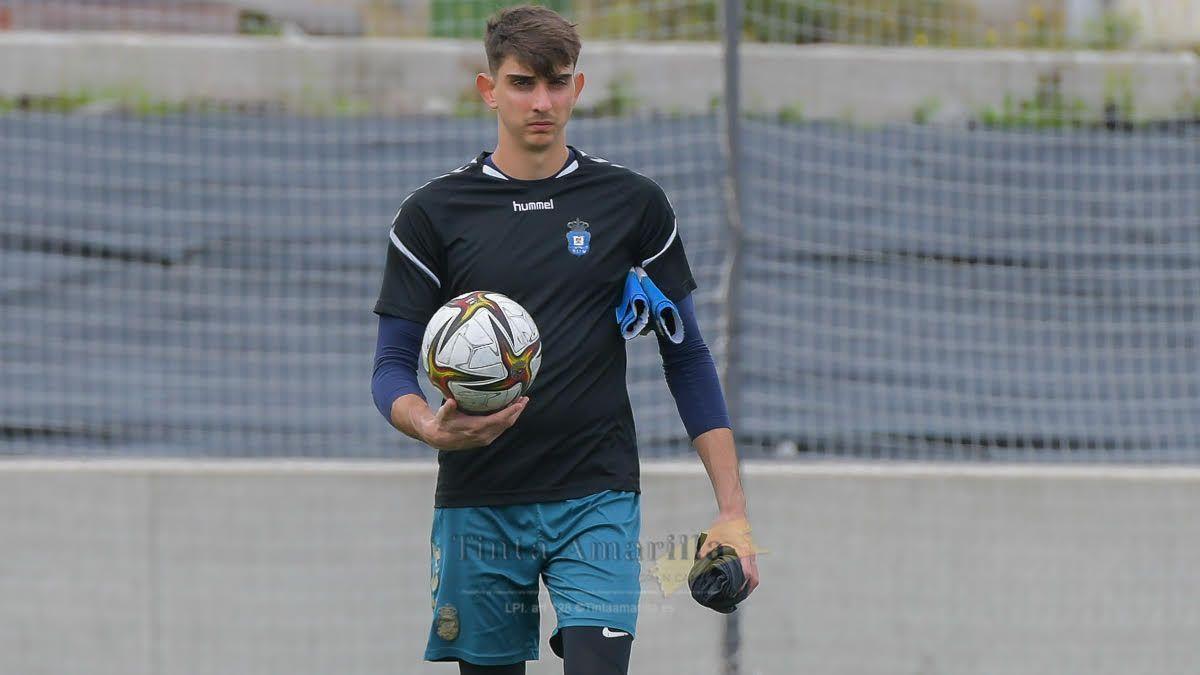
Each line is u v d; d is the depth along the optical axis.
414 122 28.42
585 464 11.83
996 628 20.30
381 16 33.03
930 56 27.95
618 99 27.84
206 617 20.22
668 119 27.50
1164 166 27.08
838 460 22.03
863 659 20.22
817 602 20.19
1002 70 27.91
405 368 11.71
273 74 29.03
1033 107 27.73
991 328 24.80
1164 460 22.67
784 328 24.62
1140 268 26.02
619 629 11.62
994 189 26.91
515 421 11.23
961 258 26.08
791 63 27.88
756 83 27.83
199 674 20.19
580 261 11.69
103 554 20.14
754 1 27.72
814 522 20.22
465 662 12.30
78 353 24.55
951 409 23.42
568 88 11.51
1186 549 20.41
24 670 19.98
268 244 26.52
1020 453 22.80
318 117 28.50
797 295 25.17
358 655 20.30
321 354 24.80
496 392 10.62
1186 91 27.45
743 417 23.12
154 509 20.20
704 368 12.14
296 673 20.27
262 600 20.27
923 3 28.59
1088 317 25.16
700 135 27.20
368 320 25.34
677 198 26.36
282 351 24.81
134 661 20.14
